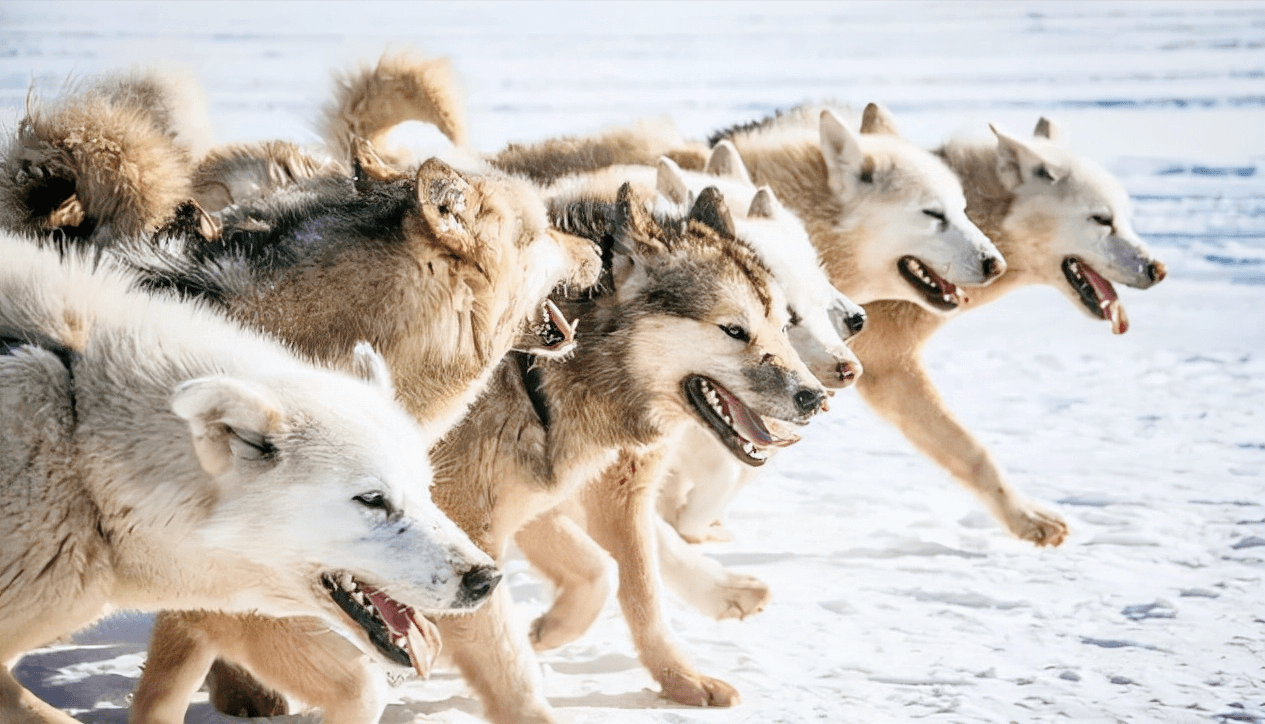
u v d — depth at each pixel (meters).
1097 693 10.26
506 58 75.75
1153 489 16.30
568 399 9.86
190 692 8.61
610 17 104.69
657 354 9.82
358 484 6.86
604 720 9.68
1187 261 31.36
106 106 9.98
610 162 14.26
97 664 10.48
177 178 10.14
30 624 7.00
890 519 15.47
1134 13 96.00
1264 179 40.53
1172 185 39.53
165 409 7.04
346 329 8.75
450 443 9.62
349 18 99.50
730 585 11.51
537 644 10.93
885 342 15.35
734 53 78.69
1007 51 76.75
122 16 94.00
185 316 7.61
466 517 9.69
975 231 14.70
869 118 16.53
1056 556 13.97
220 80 60.28
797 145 15.21
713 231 10.16
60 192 9.79
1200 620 11.96
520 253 9.25
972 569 13.53
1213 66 67.25
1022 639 11.50
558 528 10.77
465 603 6.91
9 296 7.18
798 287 11.17
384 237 8.88
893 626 11.85
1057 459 17.70
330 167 10.36
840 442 19.11
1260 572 13.35
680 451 13.98
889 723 9.67
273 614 7.22
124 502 6.95
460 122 14.80
